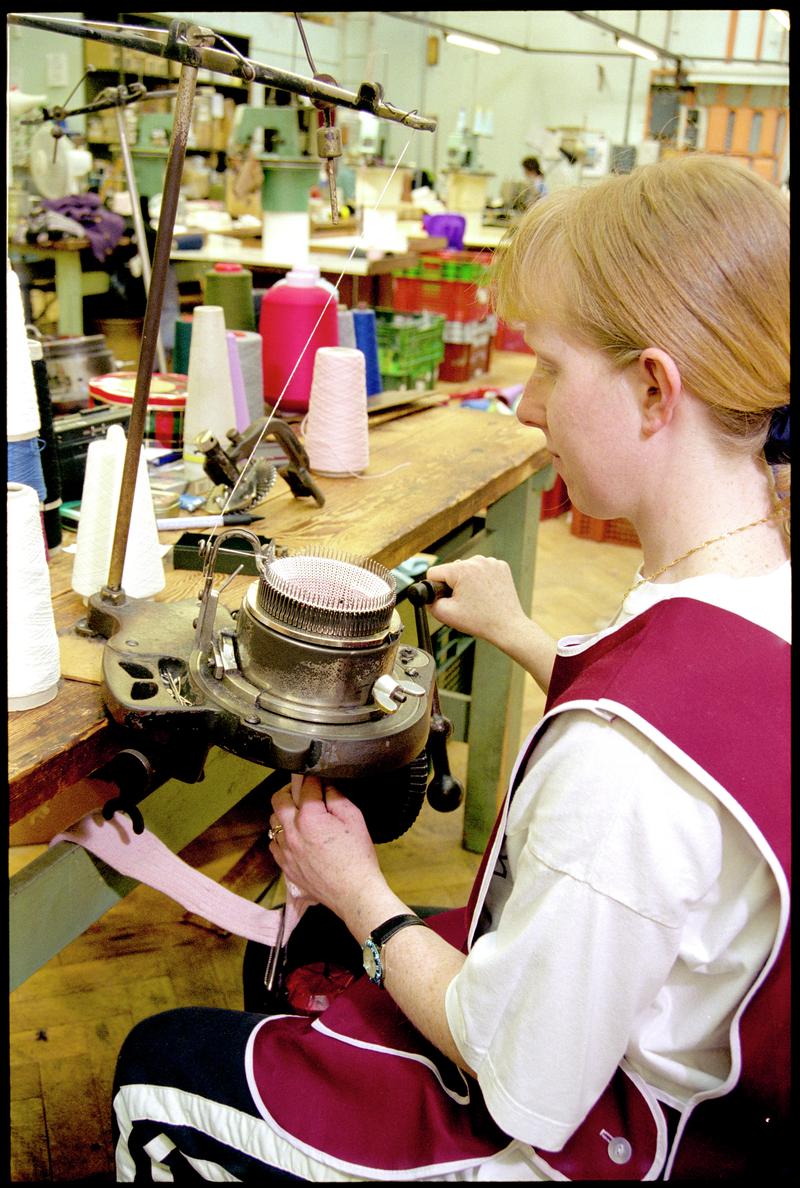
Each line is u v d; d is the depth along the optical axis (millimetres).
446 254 5801
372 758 1011
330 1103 950
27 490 1049
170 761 1053
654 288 817
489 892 993
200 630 1096
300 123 5355
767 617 833
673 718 771
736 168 846
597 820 775
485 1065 842
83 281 4008
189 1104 986
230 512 1687
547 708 948
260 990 1540
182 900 1214
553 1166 865
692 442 866
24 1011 1923
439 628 2197
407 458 2139
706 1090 835
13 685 1039
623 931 773
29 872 1088
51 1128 1661
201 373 1862
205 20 6516
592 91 9352
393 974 958
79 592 1312
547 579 4402
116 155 5145
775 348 807
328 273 3955
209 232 4527
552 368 911
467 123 9875
